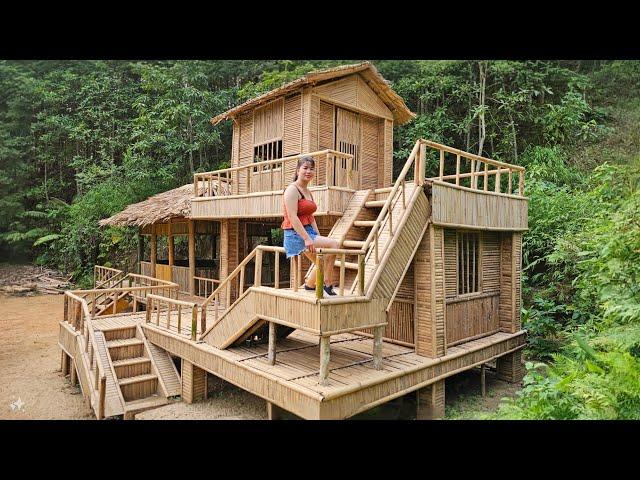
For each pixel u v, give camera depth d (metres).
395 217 6.35
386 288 5.76
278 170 10.35
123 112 24.67
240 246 11.26
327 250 4.96
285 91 9.98
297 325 5.28
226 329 6.74
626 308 5.35
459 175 7.37
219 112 22.16
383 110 11.56
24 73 25.89
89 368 7.36
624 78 17.80
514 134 15.69
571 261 9.73
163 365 8.03
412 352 6.85
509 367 8.42
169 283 10.52
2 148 23.70
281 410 5.71
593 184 12.23
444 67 17.03
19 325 13.96
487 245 8.47
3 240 24.14
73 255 22.19
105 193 21.19
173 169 21.77
